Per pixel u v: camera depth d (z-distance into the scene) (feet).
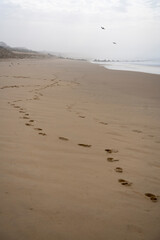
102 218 5.93
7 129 11.26
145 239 5.44
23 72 41.65
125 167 9.03
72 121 14.19
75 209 6.12
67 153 9.55
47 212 5.85
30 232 5.16
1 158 8.30
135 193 7.31
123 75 47.83
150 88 32.07
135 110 19.17
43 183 7.13
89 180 7.71
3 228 5.16
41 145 9.93
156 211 6.52
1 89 22.40
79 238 5.20
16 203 6.02
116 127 14.08
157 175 8.66
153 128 14.57
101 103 20.63
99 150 10.34
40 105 17.26
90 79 38.63
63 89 26.07
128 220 6.00
